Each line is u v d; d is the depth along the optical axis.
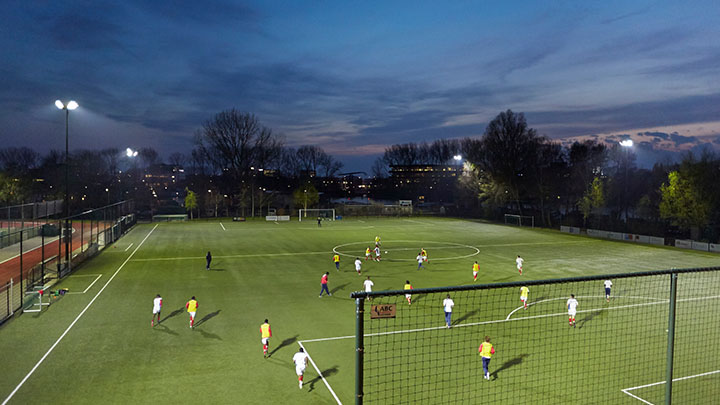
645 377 15.14
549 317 22.22
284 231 63.16
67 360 16.88
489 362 16.06
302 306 24.59
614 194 70.56
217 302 25.33
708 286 29.50
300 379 14.65
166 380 15.20
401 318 21.75
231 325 21.20
